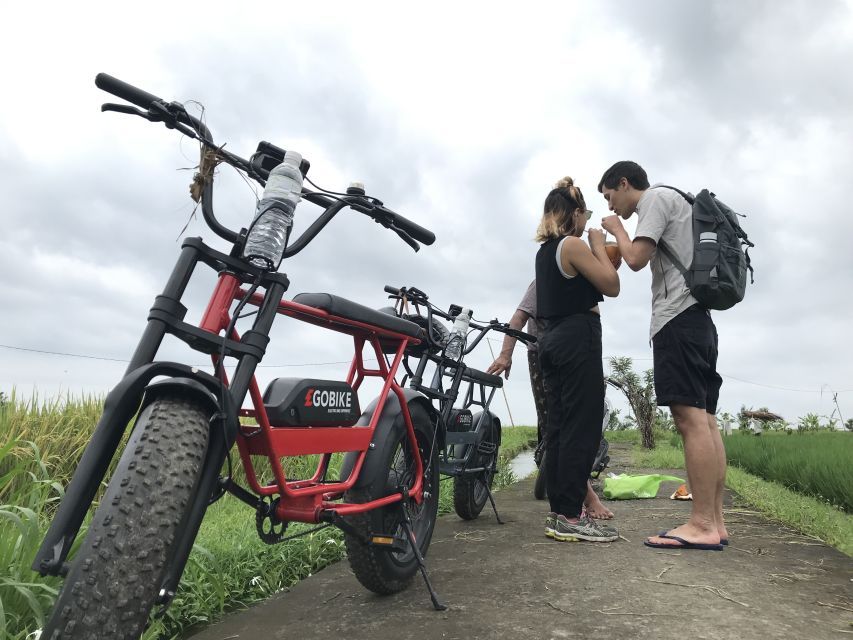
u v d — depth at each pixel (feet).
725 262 9.45
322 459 7.59
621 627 6.18
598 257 10.51
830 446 28.40
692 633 6.01
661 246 10.17
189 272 4.68
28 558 6.21
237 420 4.50
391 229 6.94
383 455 7.27
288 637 6.19
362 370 8.00
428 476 8.45
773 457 25.11
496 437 14.12
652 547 9.94
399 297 10.84
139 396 4.11
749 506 14.71
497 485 20.34
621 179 11.10
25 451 13.03
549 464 10.87
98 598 3.28
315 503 6.40
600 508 12.88
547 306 10.75
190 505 3.99
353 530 6.68
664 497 16.56
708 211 9.88
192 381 4.21
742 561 8.97
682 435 10.03
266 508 6.09
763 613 6.61
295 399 6.17
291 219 5.42
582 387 10.39
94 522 3.49
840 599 7.13
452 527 12.34
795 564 8.79
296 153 5.72
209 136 5.29
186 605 7.03
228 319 5.12
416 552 7.16
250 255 5.08
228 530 10.43
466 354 12.81
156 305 4.51
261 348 4.98
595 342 10.49
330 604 7.24
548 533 10.72
